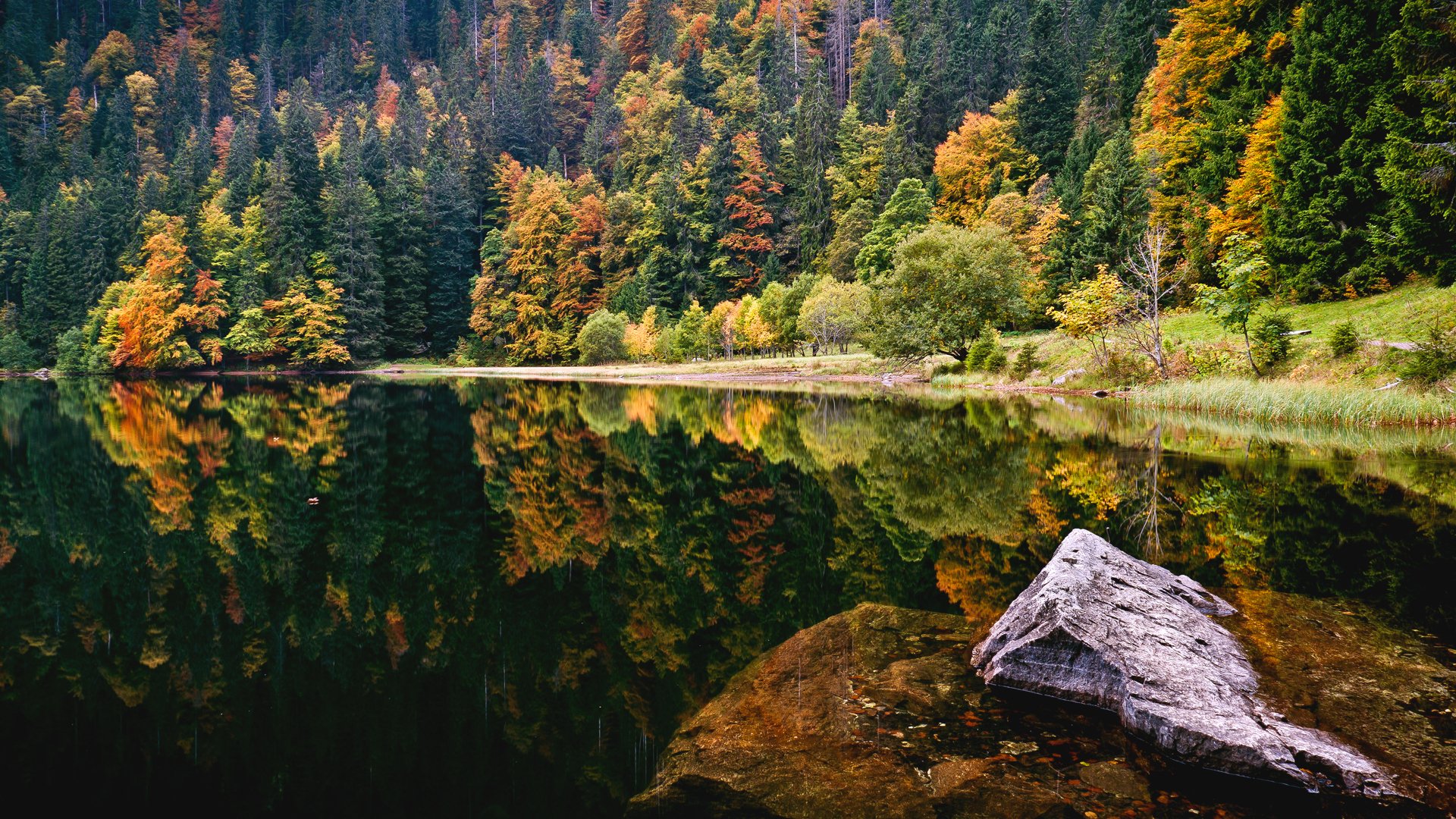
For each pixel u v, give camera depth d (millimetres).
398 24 162250
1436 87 18922
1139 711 4152
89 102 111625
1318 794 3584
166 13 151625
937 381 37281
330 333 72938
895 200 58375
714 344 60312
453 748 4613
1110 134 56562
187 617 7203
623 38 138875
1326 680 4648
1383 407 16344
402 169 86312
